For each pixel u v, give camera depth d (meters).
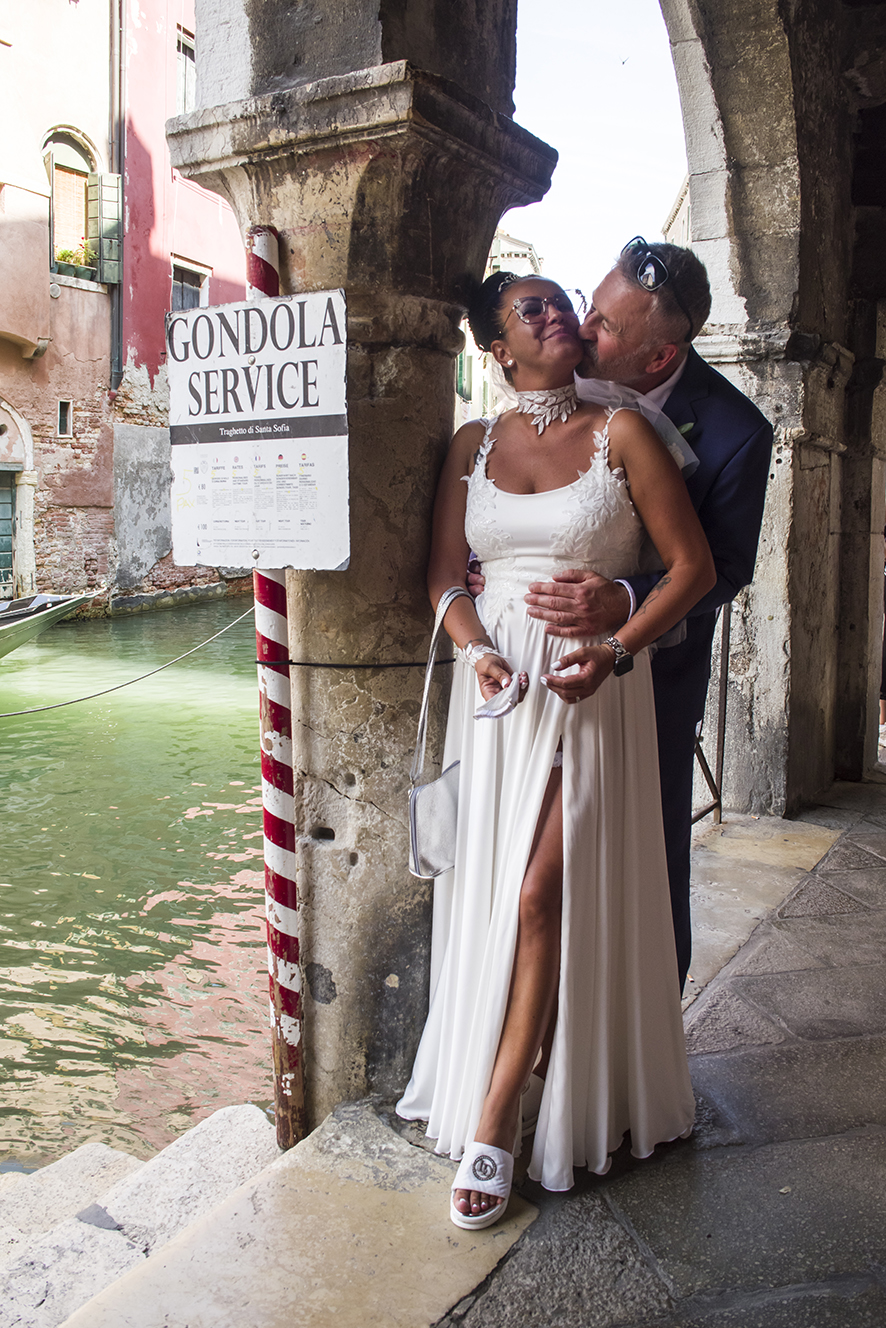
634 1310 1.72
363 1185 2.04
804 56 4.43
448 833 2.18
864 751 5.72
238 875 6.22
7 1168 3.24
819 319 4.93
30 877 6.15
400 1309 1.72
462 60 2.17
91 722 10.32
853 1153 2.17
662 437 2.12
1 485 16.86
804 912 3.65
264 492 2.12
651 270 1.99
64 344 17.61
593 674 1.86
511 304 1.97
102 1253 2.05
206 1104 3.67
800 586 4.93
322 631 2.22
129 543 19.20
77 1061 3.99
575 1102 2.03
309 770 2.30
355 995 2.32
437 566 2.17
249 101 2.02
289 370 2.04
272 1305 1.73
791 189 4.48
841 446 5.25
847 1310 1.71
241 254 22.31
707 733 5.05
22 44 16.20
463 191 2.13
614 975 2.07
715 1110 2.35
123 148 18.30
